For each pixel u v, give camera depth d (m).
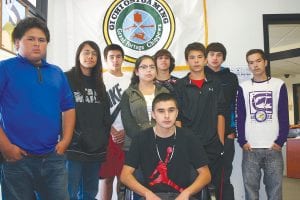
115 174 2.86
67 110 2.08
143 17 3.45
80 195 2.51
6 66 1.80
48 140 1.86
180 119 2.54
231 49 3.52
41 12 3.16
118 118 2.91
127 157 2.03
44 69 1.92
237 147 3.41
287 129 2.74
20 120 1.79
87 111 2.42
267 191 2.83
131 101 2.56
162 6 3.45
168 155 2.03
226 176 2.88
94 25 3.45
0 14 2.29
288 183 5.57
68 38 3.46
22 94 1.79
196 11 3.45
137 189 1.88
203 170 1.99
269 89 2.79
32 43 1.83
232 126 3.04
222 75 3.01
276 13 3.54
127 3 3.45
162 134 2.05
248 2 3.54
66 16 3.48
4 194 1.83
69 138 2.04
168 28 3.44
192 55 2.62
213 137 2.49
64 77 2.06
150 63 2.60
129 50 3.43
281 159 2.76
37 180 1.89
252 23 3.54
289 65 9.55
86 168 2.49
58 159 1.94
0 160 1.84
